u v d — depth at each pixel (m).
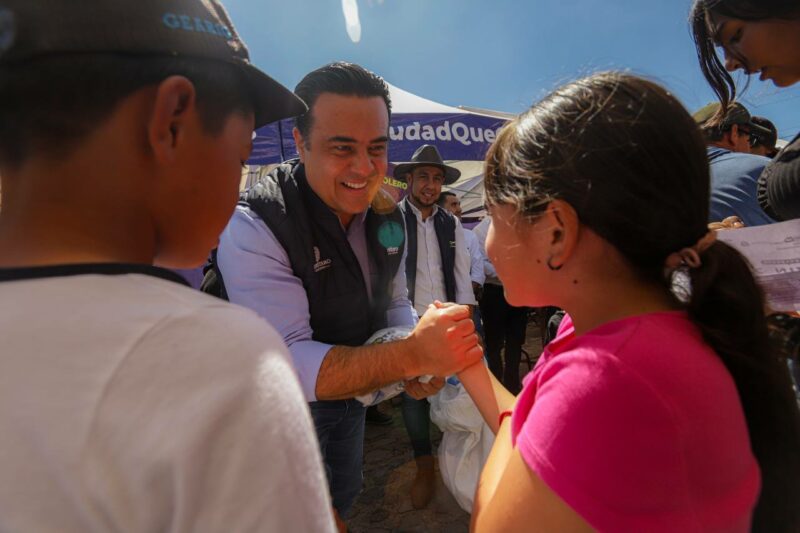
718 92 1.33
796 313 1.16
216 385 0.39
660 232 0.62
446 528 2.29
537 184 0.66
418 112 5.49
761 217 1.50
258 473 0.40
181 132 0.49
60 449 0.37
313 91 1.36
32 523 0.37
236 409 0.39
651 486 0.55
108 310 0.40
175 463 0.37
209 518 0.38
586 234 0.66
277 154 4.81
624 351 0.58
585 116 0.62
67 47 0.42
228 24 0.56
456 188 7.56
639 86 0.63
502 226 0.75
